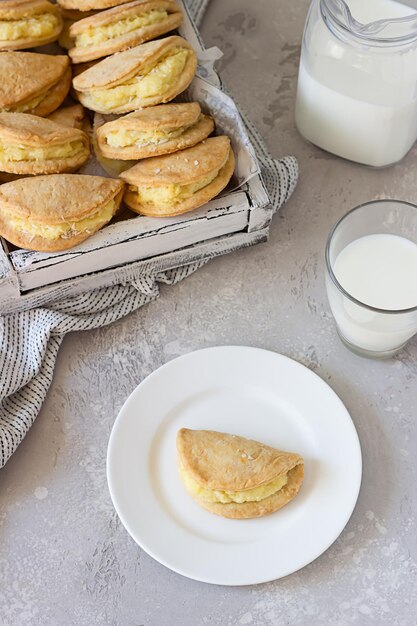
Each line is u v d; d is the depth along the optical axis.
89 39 1.01
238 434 0.95
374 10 1.05
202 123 0.99
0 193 0.94
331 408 0.95
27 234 0.95
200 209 0.98
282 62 1.15
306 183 1.08
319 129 1.07
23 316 1.00
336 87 1.02
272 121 1.11
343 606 0.90
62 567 0.92
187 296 1.03
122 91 0.98
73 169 0.98
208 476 0.90
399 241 0.99
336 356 1.00
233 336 1.01
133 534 0.90
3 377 0.97
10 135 0.94
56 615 0.90
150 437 0.94
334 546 0.92
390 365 1.00
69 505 0.94
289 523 0.91
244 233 1.01
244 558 0.90
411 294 0.97
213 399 0.96
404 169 1.09
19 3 1.00
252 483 0.90
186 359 0.97
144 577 0.91
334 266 0.98
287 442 0.95
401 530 0.93
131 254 0.98
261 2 1.18
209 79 1.04
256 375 0.97
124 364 1.00
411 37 0.98
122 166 0.99
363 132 1.04
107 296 1.01
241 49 1.16
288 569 0.89
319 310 1.02
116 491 0.92
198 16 1.16
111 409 0.98
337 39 1.00
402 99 1.01
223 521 0.91
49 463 0.95
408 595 0.90
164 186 0.95
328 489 0.92
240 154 1.00
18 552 0.92
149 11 1.01
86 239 0.96
